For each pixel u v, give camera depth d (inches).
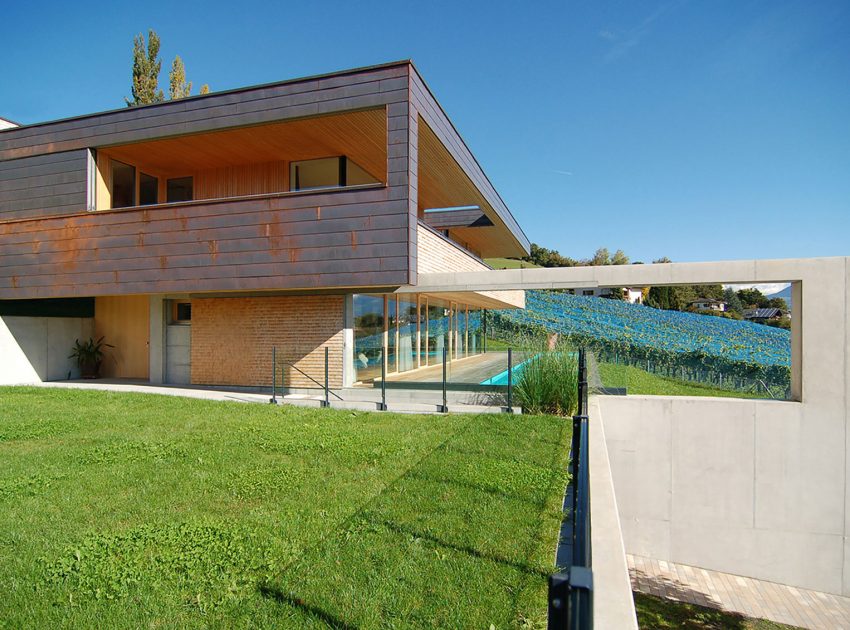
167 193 603.2
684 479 399.5
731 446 394.3
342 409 391.9
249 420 344.8
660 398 403.9
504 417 353.4
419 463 238.5
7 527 167.2
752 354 985.5
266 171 564.7
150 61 1187.3
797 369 397.4
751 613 339.9
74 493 198.5
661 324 1325.0
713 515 396.5
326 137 482.3
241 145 505.0
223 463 239.8
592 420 287.3
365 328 510.9
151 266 466.0
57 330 608.4
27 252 511.2
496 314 1232.2
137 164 561.9
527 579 133.1
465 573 135.9
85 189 495.5
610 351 1080.8
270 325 506.0
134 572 136.6
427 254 494.0
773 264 390.3
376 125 452.8
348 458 247.0
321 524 168.4
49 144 509.0
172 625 114.2
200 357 528.1
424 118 433.7
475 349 607.8
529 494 195.5
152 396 447.8
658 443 402.0
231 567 139.2
